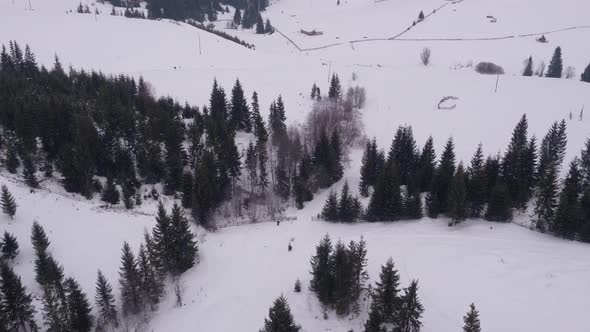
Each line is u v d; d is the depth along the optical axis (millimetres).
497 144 92125
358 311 46875
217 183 72938
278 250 60062
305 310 47469
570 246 57031
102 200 67062
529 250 55438
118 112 79125
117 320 47406
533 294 46094
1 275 42344
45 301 45438
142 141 76438
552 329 41156
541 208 62469
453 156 77188
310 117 100125
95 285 50938
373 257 55562
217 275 55094
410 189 72812
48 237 56219
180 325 47375
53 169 71188
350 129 97875
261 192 80438
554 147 75250
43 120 70938
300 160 83312
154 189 71750
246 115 96812
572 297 44969
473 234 61062
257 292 51281
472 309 35969
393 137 99562
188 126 90688
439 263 53094
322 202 77812
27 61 110500
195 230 65312
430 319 44094
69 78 102438
